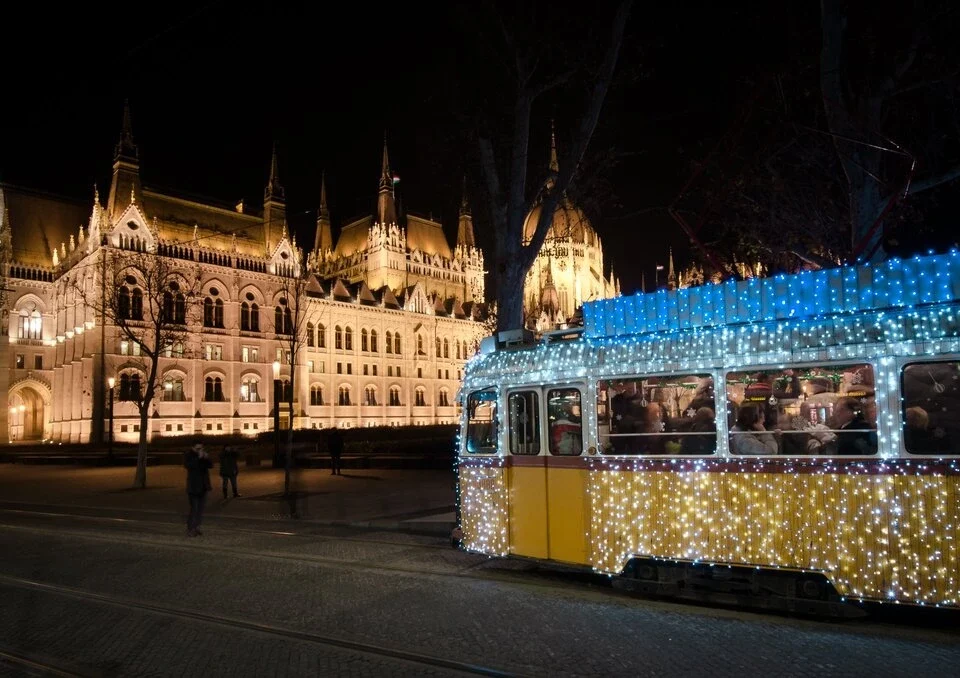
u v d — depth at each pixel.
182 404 75.06
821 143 16.30
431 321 110.06
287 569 12.62
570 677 7.02
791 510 8.93
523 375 11.80
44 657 7.99
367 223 121.75
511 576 11.91
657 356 10.18
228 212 89.12
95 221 72.81
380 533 17.05
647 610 9.48
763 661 7.32
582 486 10.88
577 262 134.38
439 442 41.78
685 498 9.77
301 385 88.62
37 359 82.12
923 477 8.10
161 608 9.91
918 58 14.38
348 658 7.70
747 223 18.16
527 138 18.97
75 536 17.12
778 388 9.22
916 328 8.27
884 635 8.17
